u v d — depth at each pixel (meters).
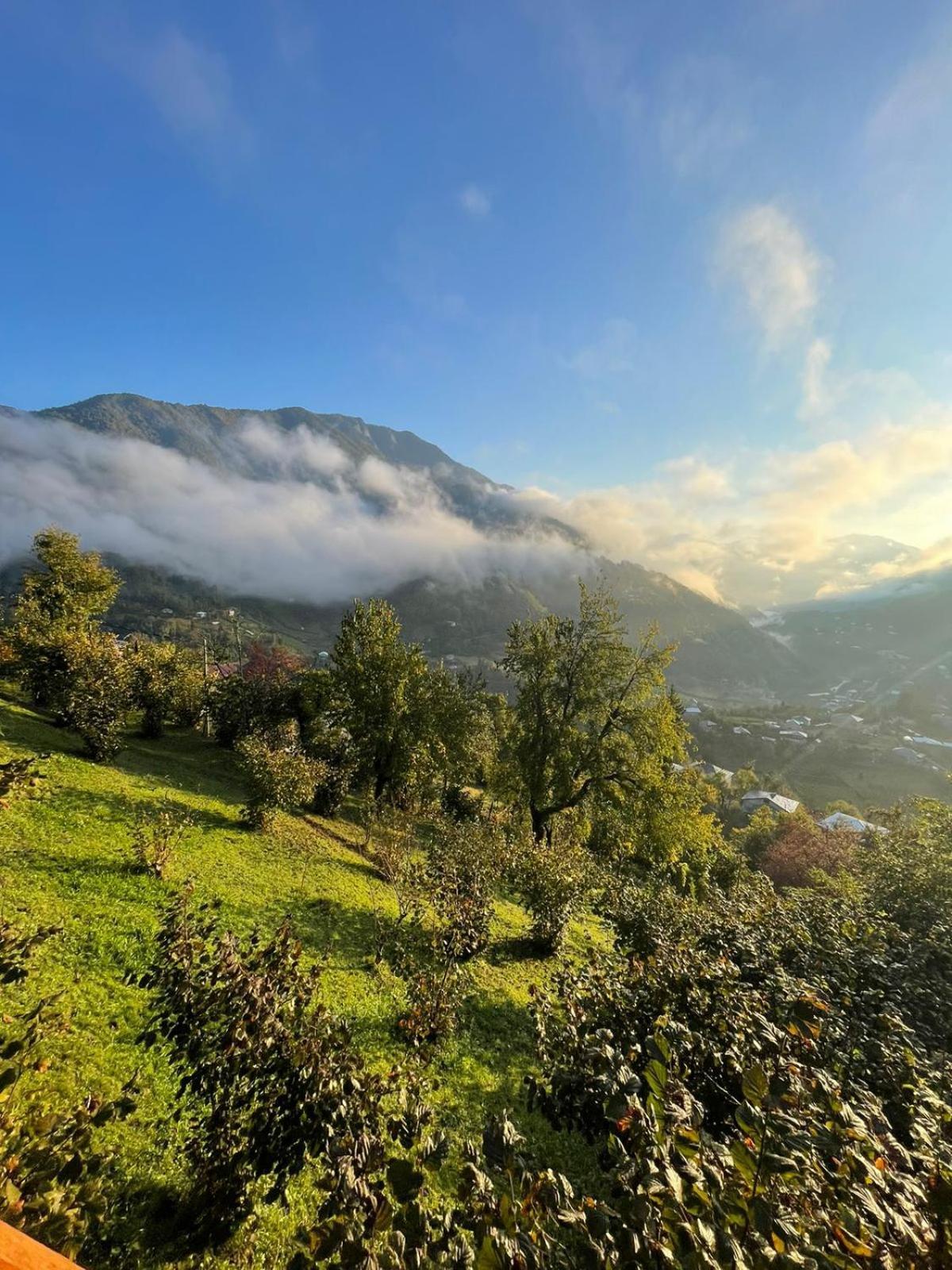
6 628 36.09
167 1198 6.25
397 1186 2.74
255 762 21.72
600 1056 4.93
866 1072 5.96
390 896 18.95
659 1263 2.39
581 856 19.83
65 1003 8.85
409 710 33.41
